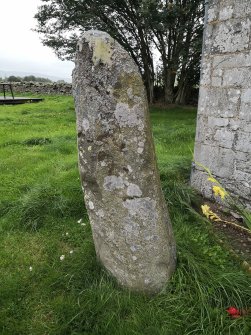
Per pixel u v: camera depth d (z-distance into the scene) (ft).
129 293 7.80
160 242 7.61
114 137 7.01
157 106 43.37
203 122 13.97
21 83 68.49
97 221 7.82
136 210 7.30
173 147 21.47
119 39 38.81
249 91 11.84
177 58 38.14
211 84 13.32
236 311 7.32
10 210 12.55
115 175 7.22
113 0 35.55
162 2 34.14
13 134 25.63
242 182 12.63
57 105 45.14
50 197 12.87
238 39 11.89
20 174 16.46
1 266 9.65
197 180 14.67
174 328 7.10
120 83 6.79
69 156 19.49
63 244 10.69
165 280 7.91
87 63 6.91
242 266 9.20
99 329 7.20
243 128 12.28
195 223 11.71
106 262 8.16
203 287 7.79
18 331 7.40
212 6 12.70
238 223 12.28
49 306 8.03
